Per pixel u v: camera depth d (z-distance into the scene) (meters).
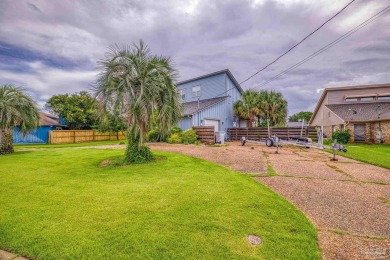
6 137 12.02
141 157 7.92
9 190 4.57
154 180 5.39
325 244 2.72
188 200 3.96
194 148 12.71
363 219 3.49
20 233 2.76
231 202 3.90
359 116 20.22
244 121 24.94
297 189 5.04
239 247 2.53
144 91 7.76
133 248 2.46
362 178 6.07
